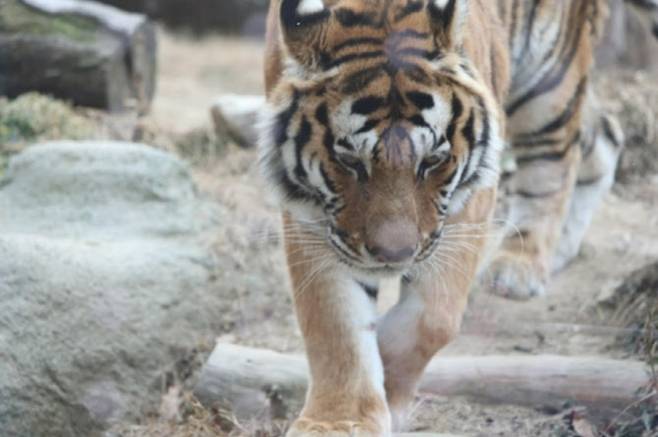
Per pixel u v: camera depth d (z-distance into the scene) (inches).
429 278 316.8
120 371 393.7
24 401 368.5
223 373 383.2
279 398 376.8
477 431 354.6
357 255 292.5
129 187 467.8
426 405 366.3
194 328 419.8
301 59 291.7
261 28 1079.6
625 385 360.2
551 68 426.3
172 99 720.3
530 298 433.4
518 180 449.4
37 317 381.7
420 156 285.0
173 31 1067.3
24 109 547.8
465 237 317.4
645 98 605.9
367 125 282.7
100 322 394.9
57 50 572.7
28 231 446.0
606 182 477.4
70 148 480.1
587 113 468.8
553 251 445.4
